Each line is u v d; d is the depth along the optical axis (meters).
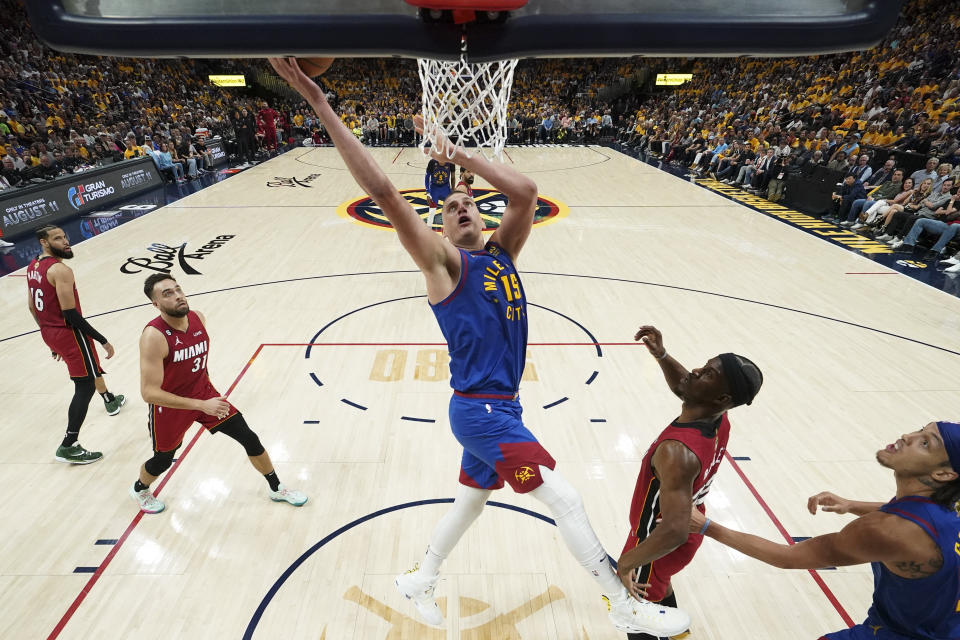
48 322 3.80
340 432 4.34
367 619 2.85
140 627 2.80
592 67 30.06
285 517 3.53
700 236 9.59
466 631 2.78
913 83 14.13
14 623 2.82
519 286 2.01
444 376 5.13
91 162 13.81
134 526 3.46
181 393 3.31
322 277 7.60
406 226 1.62
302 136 22.75
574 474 3.89
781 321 6.29
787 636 2.79
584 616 2.87
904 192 9.16
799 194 11.48
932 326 6.18
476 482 2.27
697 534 2.21
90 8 1.02
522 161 17.94
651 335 2.45
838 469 3.97
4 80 15.16
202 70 24.64
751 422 4.50
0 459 4.05
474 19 1.04
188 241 9.20
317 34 1.03
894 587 1.84
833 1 1.05
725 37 1.05
